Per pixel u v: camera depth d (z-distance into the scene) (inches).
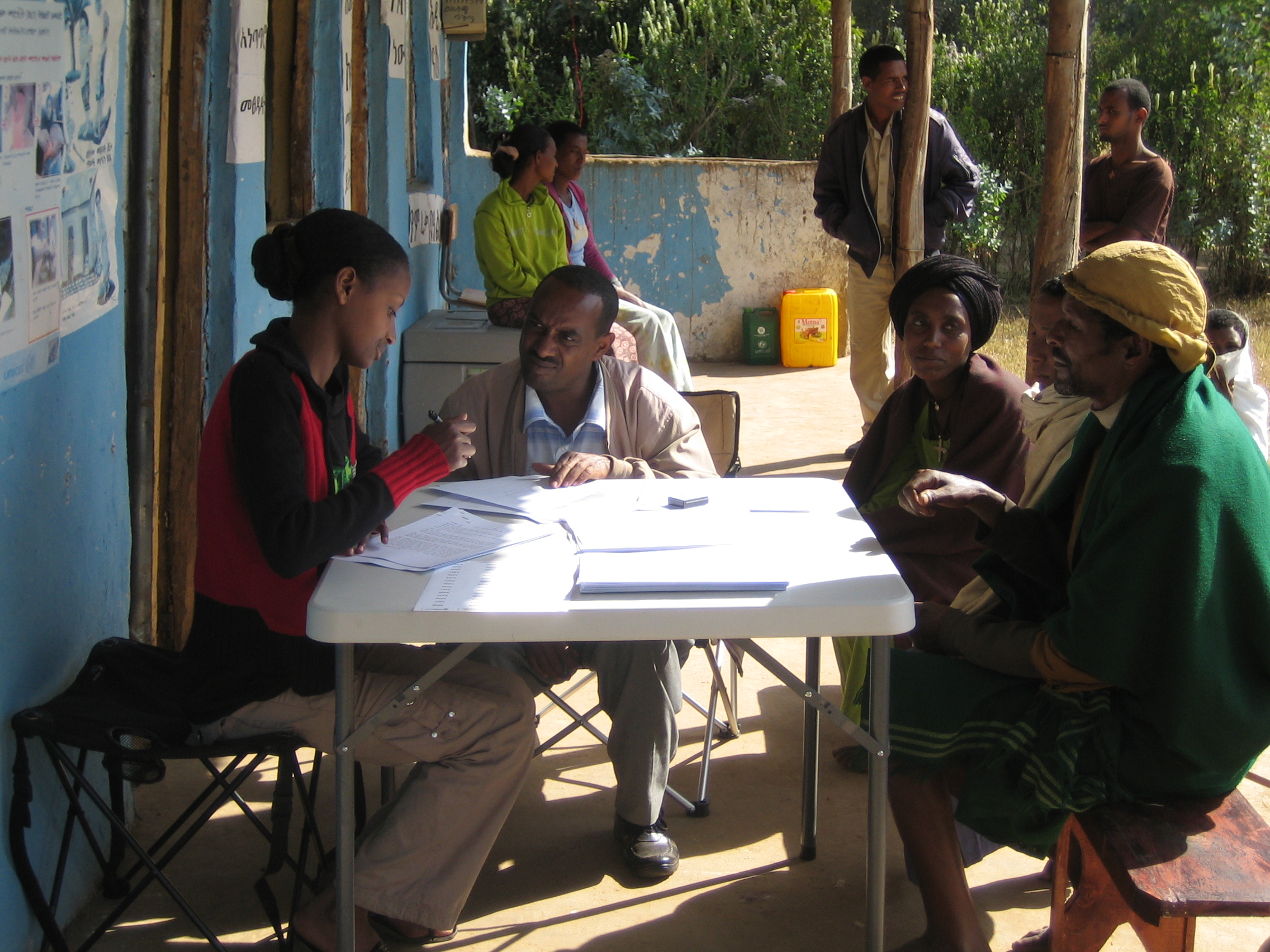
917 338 125.4
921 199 236.1
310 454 93.7
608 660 115.1
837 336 385.1
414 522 99.7
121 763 106.2
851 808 128.6
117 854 111.1
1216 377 94.3
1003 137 498.6
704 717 150.4
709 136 528.1
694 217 388.2
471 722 96.8
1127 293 88.5
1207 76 504.7
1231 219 480.1
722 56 518.6
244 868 115.2
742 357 398.6
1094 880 93.4
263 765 136.7
